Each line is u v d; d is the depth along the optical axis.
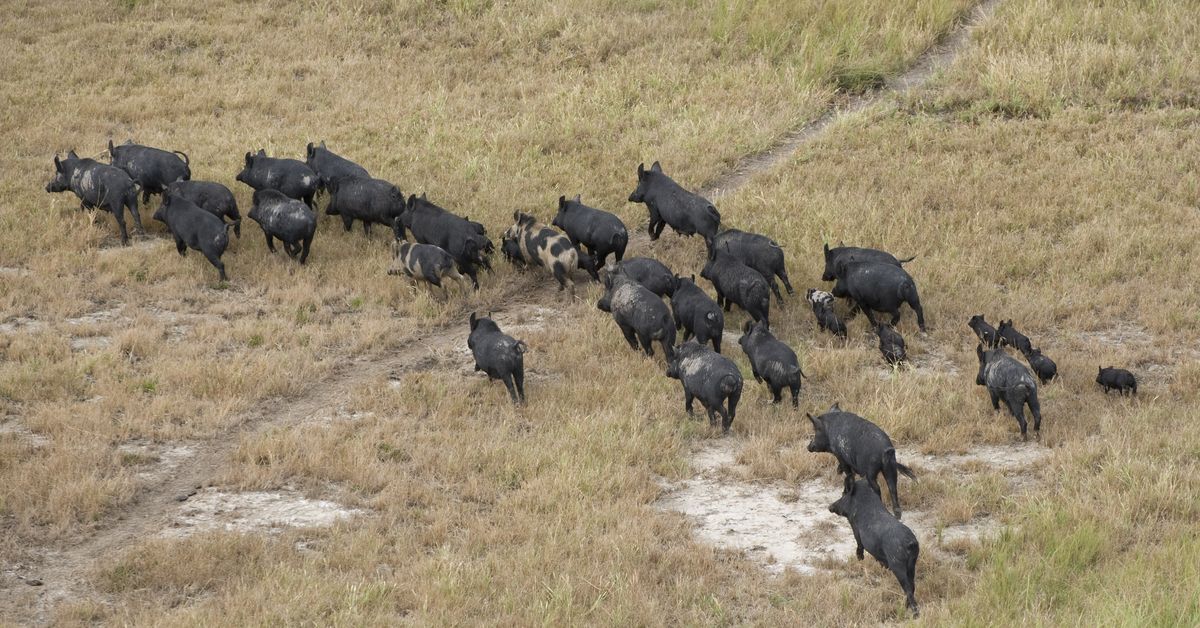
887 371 52.00
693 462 45.19
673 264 64.44
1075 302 58.16
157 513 40.66
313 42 98.00
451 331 57.41
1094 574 35.25
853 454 40.28
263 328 55.41
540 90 89.69
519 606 34.22
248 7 104.06
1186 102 80.12
